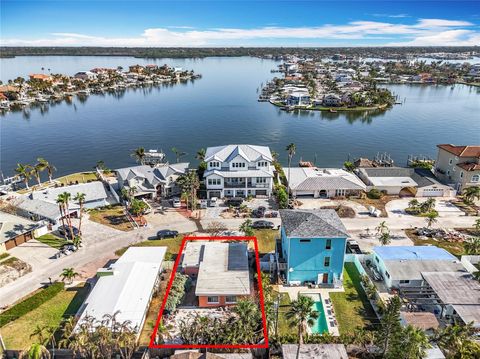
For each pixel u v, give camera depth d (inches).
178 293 1996.8
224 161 3368.6
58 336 1731.1
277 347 1624.0
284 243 2237.9
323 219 2130.9
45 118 7298.2
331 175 3501.5
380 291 2055.9
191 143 5708.7
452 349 1494.8
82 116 7470.5
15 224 2657.5
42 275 2226.9
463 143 5718.5
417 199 3339.1
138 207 2898.6
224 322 1800.0
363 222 2898.6
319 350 1561.3
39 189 3663.9
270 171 3346.5
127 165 4736.7
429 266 2103.8
